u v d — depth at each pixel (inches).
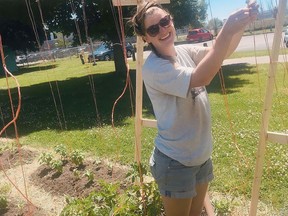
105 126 320.8
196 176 104.4
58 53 1488.7
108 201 143.9
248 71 562.3
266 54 743.1
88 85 623.5
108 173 201.2
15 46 741.3
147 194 142.9
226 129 269.9
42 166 221.9
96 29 581.6
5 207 176.2
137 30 93.1
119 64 689.6
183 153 96.5
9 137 327.3
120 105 414.6
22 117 412.5
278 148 212.4
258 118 293.3
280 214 145.8
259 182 115.4
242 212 151.6
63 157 224.8
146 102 415.8
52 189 197.5
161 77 87.0
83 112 398.6
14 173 227.5
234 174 188.7
